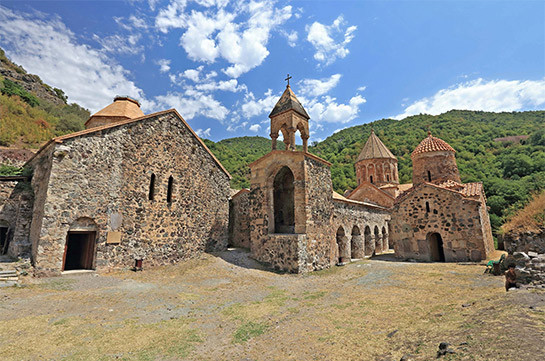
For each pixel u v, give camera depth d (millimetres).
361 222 21172
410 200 17953
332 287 10984
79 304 7953
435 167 19953
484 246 15172
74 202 11766
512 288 7359
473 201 15797
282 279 12508
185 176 16781
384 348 4762
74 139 12031
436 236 18250
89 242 12648
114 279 11273
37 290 9141
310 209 15078
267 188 15945
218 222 18938
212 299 9094
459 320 5332
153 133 15258
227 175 20375
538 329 4004
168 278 12062
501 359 3234
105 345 5418
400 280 11227
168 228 15250
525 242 9586
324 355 4805
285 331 6199
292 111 16359
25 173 14766
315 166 16234
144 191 14438
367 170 30250
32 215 12688
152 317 7152
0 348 5145
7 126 29406
